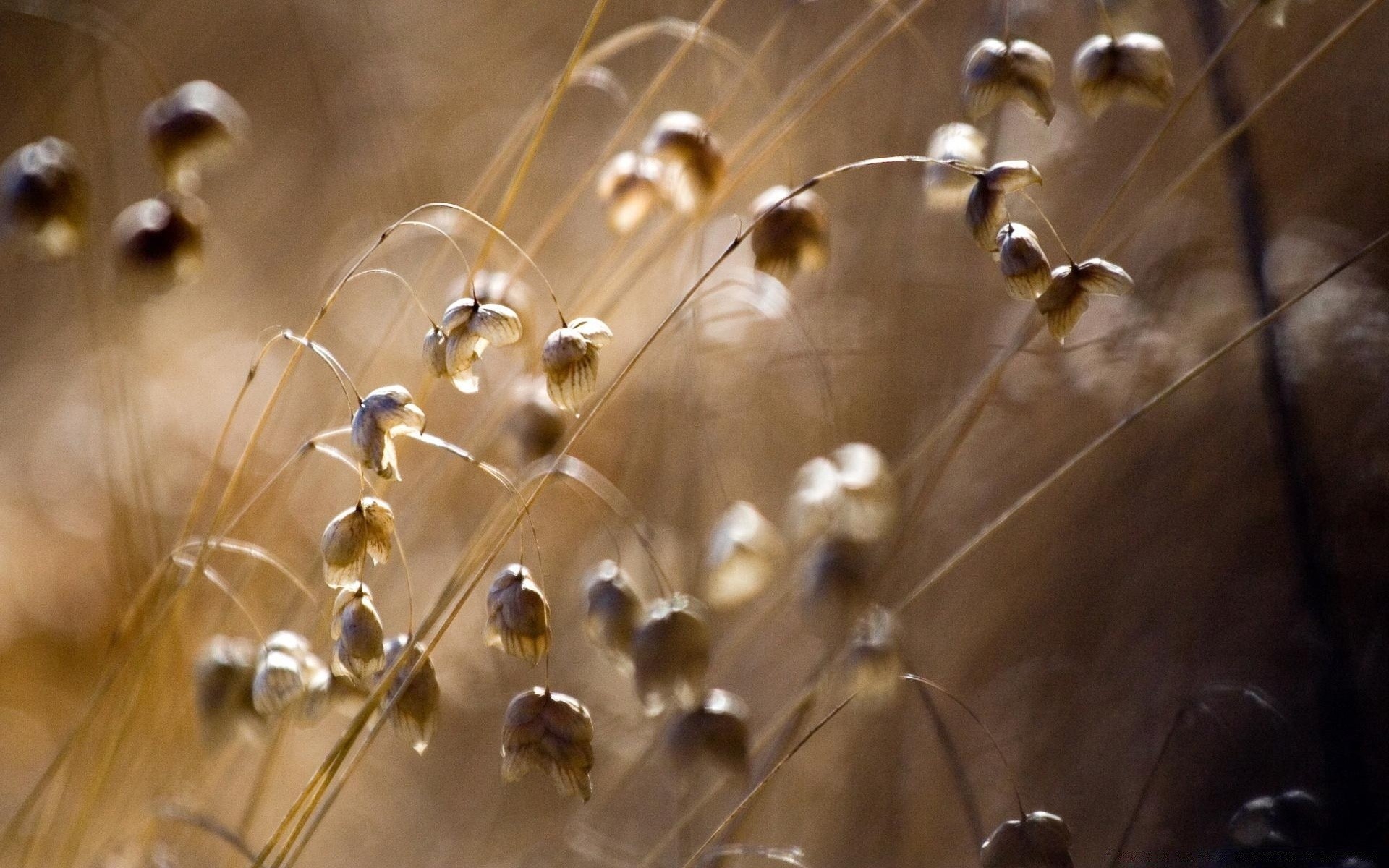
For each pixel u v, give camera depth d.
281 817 0.67
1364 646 0.63
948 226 0.72
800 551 0.62
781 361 0.66
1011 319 0.69
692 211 0.60
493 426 0.62
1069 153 0.74
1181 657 0.65
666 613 0.56
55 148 0.61
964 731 0.66
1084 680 0.66
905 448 0.67
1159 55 0.57
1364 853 0.59
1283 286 0.67
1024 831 0.55
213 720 0.58
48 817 0.62
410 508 0.63
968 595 0.67
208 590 0.66
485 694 0.69
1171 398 0.68
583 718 0.54
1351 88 0.69
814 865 0.64
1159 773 0.64
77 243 0.61
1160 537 0.67
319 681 0.56
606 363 0.72
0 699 0.73
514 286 0.60
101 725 0.61
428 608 0.69
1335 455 0.65
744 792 0.63
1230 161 0.64
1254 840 0.58
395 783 0.68
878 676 0.58
